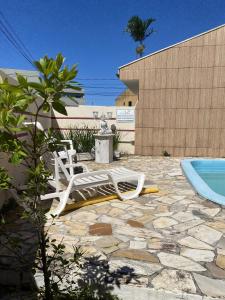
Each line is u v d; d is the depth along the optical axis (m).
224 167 8.13
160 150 10.07
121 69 9.88
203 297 2.09
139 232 3.24
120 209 4.08
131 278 2.29
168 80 9.66
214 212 3.92
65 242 2.95
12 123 1.52
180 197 4.67
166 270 2.41
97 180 4.27
